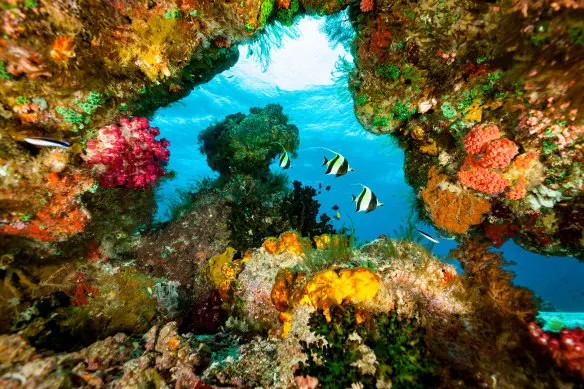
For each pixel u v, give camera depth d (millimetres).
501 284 3691
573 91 3164
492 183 4125
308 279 3758
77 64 3584
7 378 2908
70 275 4801
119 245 5859
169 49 4301
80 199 4129
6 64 3119
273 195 8219
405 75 4773
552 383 2516
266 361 3469
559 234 4434
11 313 3893
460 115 4453
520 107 3715
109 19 3678
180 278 6562
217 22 4418
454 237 5855
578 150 3576
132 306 5125
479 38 3824
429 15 4086
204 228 7082
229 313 5258
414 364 2691
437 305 3531
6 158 3418
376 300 3373
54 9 3158
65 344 4160
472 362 2777
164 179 5535
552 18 2881
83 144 4082
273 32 6348
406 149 6184
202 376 3264
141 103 5062
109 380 3256
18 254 4090
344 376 2775
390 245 4473
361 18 5398
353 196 4656
